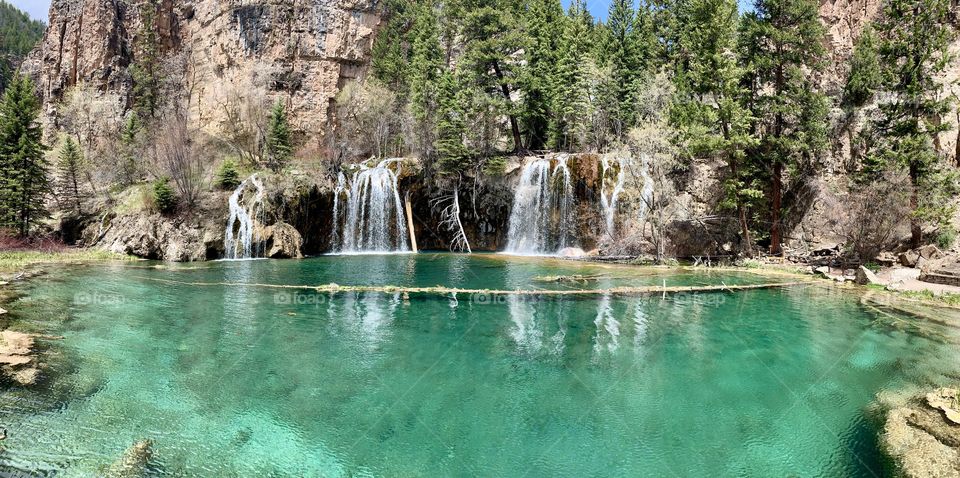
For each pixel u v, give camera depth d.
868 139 33.53
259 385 10.95
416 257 36.03
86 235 34.75
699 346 14.27
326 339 14.34
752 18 34.69
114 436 8.56
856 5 39.19
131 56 68.19
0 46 96.62
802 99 33.66
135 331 14.66
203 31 65.62
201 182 36.41
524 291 20.75
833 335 15.42
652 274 26.70
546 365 12.55
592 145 46.03
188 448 8.29
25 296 18.80
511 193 42.78
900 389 11.32
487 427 9.30
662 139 31.56
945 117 33.09
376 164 43.06
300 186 37.56
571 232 39.09
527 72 46.22
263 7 59.56
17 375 10.80
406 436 8.91
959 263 24.61
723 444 8.87
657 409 10.19
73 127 59.72
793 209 36.16
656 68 44.34
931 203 28.66
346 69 61.66
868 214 29.03
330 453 8.30
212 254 32.84
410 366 12.30
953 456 8.33
